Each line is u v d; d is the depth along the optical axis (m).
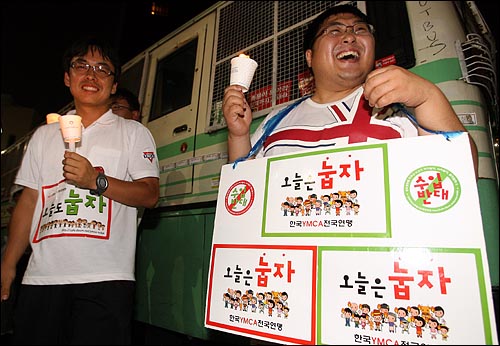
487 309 0.67
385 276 0.77
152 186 1.50
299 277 0.87
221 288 0.99
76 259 1.29
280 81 1.90
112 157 1.48
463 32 1.38
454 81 1.30
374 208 0.82
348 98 1.24
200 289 1.87
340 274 0.82
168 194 2.36
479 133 1.24
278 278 0.90
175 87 2.67
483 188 1.18
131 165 1.52
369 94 0.92
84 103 1.55
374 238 0.80
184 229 2.09
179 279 2.02
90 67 1.56
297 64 1.84
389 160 0.84
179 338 2.27
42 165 1.48
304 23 1.86
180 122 2.45
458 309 0.69
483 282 0.68
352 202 0.85
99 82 1.56
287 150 1.21
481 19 1.62
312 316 0.82
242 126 1.27
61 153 1.48
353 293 0.79
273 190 0.99
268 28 2.06
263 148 1.36
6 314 2.70
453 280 0.71
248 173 1.06
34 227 1.41
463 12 1.51
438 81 1.32
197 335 1.82
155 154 1.61
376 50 1.53
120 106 2.50
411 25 1.45
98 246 1.33
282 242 0.92
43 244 1.33
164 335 2.34
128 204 1.40
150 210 2.42
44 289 1.29
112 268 1.34
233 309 0.95
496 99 1.58
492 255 1.11
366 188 0.85
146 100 2.92
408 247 0.76
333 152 0.92
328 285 0.82
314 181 0.92
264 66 2.01
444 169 0.78
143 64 3.09
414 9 1.47
